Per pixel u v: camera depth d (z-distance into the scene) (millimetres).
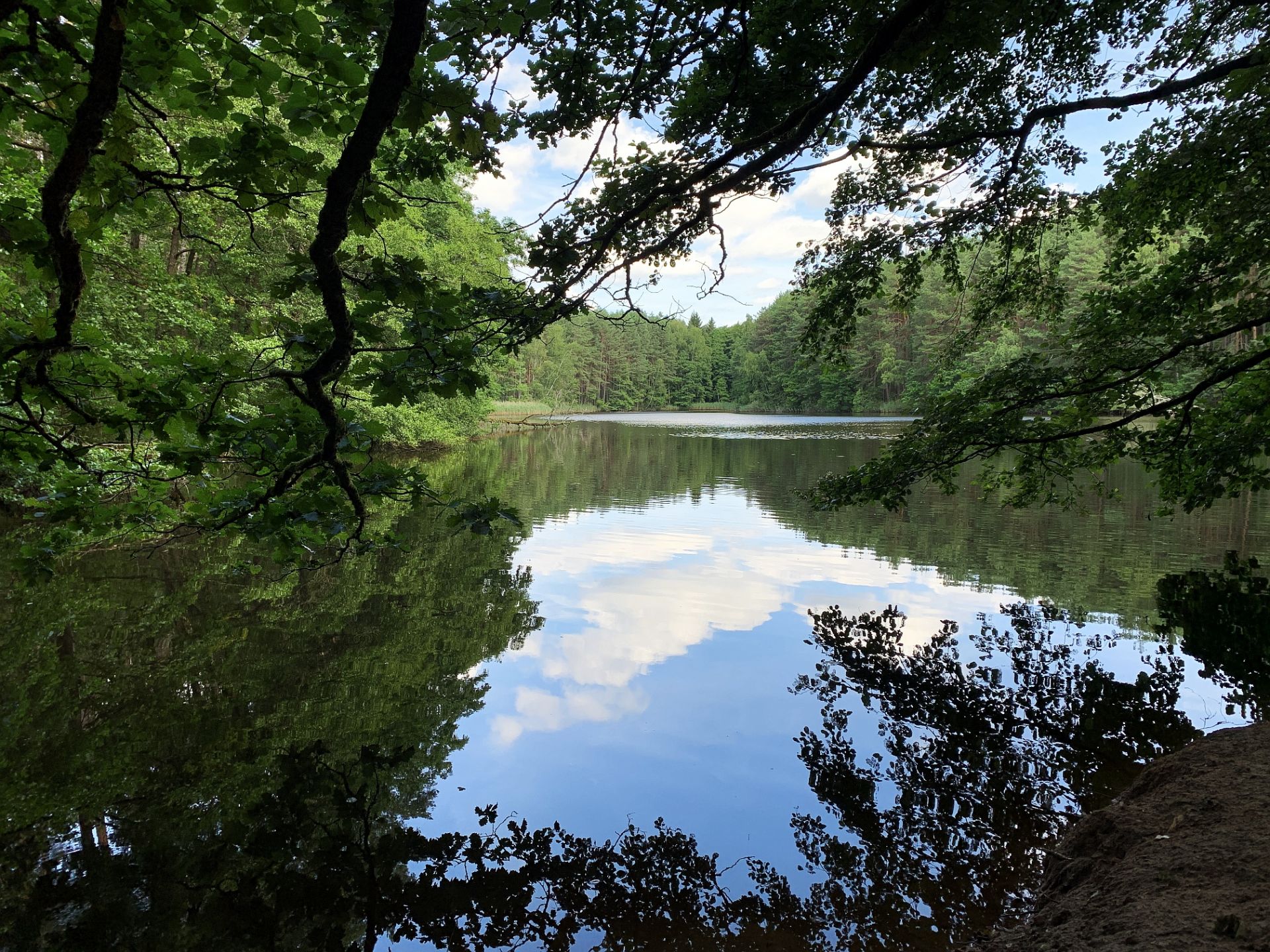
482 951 2605
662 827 3461
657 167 3949
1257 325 5957
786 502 14656
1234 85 5430
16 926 2723
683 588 8047
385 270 2457
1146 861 2414
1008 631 6270
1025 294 7711
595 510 13797
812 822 3441
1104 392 6789
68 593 7297
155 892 2955
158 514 3145
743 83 3744
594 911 2832
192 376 2703
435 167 2609
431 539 10859
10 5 1809
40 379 2471
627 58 3451
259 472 2967
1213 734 3455
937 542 10289
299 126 2223
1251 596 7043
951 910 2727
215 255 13086
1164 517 11930
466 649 6031
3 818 3494
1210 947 1807
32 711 4699
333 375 2691
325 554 9680
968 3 3295
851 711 4719
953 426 7031
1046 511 12750
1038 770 3812
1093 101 5242
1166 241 7609
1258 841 2301
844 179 6703
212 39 2045
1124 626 6250
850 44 4004
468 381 2623
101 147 2334
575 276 4016
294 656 5816
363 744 4355
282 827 3463
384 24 2174
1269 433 6703
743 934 2654
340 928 2748
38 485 8867
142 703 4855
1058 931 2266
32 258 2182
